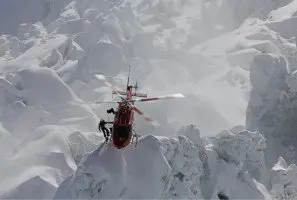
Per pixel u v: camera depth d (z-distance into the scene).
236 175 28.64
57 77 45.22
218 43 66.56
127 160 22.39
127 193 21.81
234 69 58.66
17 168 36.72
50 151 37.78
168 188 23.56
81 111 43.72
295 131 43.22
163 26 69.50
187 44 66.31
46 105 43.47
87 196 22.08
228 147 29.33
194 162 25.58
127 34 63.97
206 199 27.42
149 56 60.66
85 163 22.25
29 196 33.31
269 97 43.41
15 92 44.56
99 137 40.69
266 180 32.53
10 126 41.91
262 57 43.28
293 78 41.88
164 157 23.00
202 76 58.75
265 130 43.06
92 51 58.44
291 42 62.97
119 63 57.75
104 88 52.34
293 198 31.36
